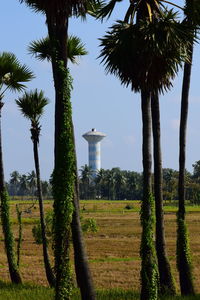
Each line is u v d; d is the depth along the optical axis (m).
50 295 55.66
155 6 48.53
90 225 130.12
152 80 47.25
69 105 40.84
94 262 103.38
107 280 79.00
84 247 41.25
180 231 60.38
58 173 40.53
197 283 74.75
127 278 80.94
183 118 61.34
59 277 40.91
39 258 112.00
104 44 46.81
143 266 48.72
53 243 41.00
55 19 40.88
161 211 57.72
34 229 112.81
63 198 40.41
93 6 44.97
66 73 40.81
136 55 46.28
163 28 44.75
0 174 68.19
